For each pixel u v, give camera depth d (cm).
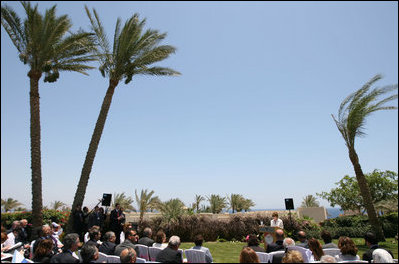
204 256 573
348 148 1400
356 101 1362
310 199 3875
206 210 3069
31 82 1174
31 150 1125
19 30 1187
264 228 905
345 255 533
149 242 686
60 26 1157
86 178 1188
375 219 1306
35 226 1068
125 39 1296
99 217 1076
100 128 1270
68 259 498
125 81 1362
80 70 1382
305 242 652
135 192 2069
